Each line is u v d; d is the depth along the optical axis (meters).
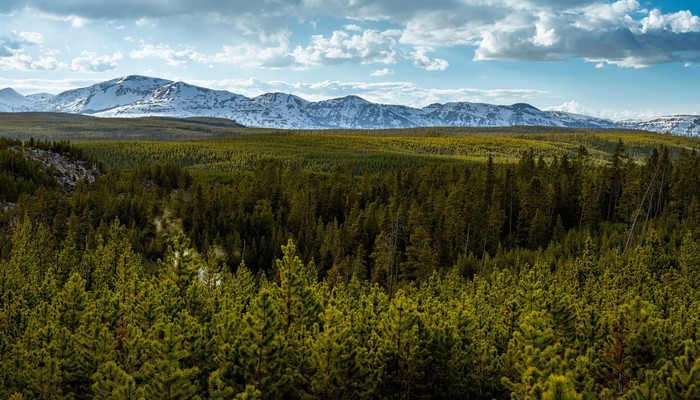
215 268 64.06
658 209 101.12
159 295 33.25
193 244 101.69
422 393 28.70
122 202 117.50
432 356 28.45
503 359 27.83
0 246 88.69
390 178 142.25
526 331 27.14
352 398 26.92
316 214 124.62
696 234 78.12
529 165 133.62
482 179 120.19
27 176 130.62
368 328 33.31
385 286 79.50
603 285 52.03
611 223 104.19
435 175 137.62
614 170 110.62
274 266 97.19
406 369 28.34
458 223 93.19
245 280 60.53
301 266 31.97
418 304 33.31
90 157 159.75
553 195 106.19
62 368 27.58
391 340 28.59
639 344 25.12
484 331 33.81
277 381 25.88
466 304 39.12
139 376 26.59
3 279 44.38
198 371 25.06
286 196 129.75
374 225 105.00
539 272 52.53
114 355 28.72
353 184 140.75
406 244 94.25
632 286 50.72
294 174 150.25
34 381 26.42
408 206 113.25
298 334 30.39
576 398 16.25
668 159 109.19
